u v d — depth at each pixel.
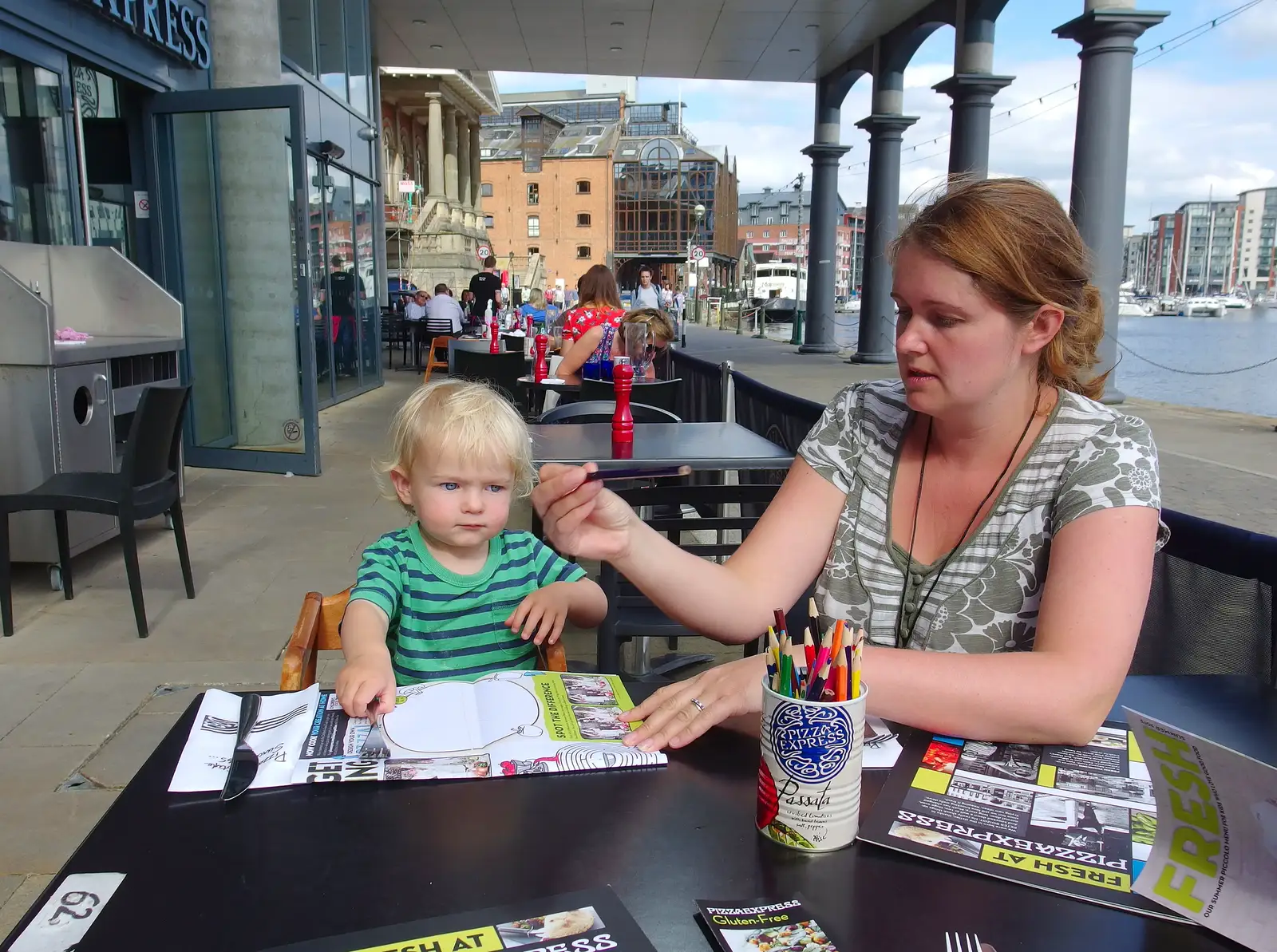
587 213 82.31
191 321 6.72
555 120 84.19
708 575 1.36
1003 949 0.76
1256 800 0.76
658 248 89.75
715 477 3.93
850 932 0.77
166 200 6.66
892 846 0.90
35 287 4.64
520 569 1.73
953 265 1.20
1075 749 1.11
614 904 0.79
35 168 5.40
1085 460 1.27
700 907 0.80
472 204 43.38
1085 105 9.44
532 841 0.90
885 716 1.13
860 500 1.46
